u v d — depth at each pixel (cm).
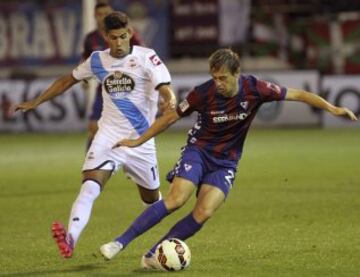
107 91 2342
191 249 2370
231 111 2044
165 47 7600
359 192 3547
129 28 2311
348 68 7394
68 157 5391
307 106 7150
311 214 2998
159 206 2028
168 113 2091
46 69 7794
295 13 7775
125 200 3519
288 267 2092
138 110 2342
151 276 1989
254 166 4591
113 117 2339
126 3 7594
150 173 2398
